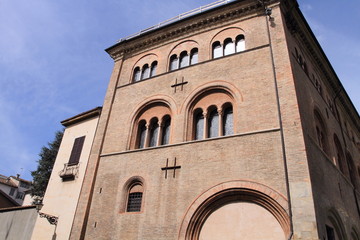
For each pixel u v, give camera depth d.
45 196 23.28
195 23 21.77
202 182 15.32
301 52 20.19
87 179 19.42
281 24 17.88
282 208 12.77
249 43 18.75
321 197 13.98
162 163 17.23
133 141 19.84
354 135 30.11
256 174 14.14
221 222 14.13
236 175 14.59
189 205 15.02
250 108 16.23
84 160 22.28
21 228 23.31
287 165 13.52
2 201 39.81
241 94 16.95
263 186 13.65
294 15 19.61
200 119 18.25
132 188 17.81
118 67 24.38
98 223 17.41
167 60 21.98
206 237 14.15
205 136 17.14
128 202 17.45
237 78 17.67
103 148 20.58
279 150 14.17
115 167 19.02
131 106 21.33
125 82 23.22
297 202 12.50
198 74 19.45
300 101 15.90
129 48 24.80
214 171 15.29
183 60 21.44
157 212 15.78
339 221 15.98
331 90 25.39
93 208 18.17
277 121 15.05
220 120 17.20
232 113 17.31
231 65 18.45
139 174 17.70
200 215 14.65
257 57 17.77
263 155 14.45
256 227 13.25
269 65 17.03
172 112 19.02
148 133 19.62
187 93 19.06
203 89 18.52
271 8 18.89
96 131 21.59
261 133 15.09
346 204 18.45
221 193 14.50
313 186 13.02
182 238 14.36
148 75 22.50
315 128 17.31
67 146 24.94
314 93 19.81
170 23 22.66
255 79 17.02
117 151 19.72
